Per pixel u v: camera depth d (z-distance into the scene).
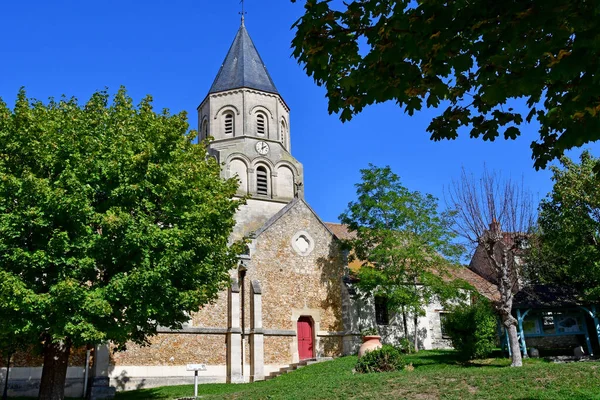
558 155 6.92
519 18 4.95
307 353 26.97
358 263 32.44
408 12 5.42
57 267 14.70
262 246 27.14
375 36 5.64
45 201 14.04
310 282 27.95
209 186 18.47
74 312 14.20
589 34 4.64
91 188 14.84
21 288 13.57
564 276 25.58
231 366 24.36
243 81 36.00
